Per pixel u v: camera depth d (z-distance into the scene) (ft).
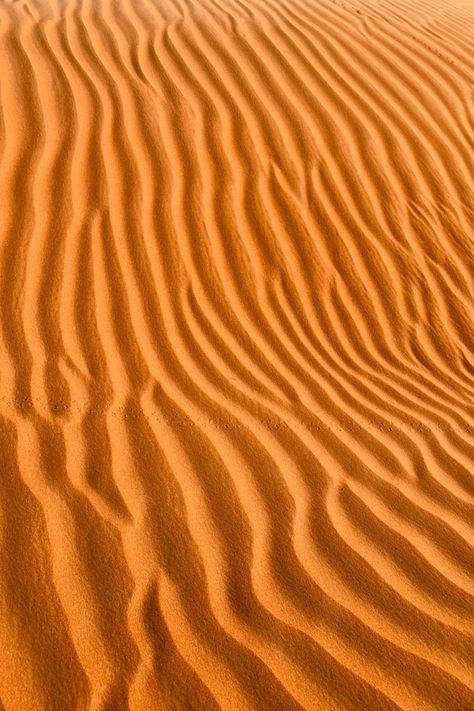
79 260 12.09
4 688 5.86
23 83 15.52
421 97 18.34
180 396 9.93
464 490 8.75
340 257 13.82
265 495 8.21
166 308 11.69
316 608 6.79
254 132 15.72
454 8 26.91
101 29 18.16
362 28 21.24
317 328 12.30
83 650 6.21
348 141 16.21
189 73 17.01
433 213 15.21
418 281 13.87
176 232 13.12
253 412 9.82
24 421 9.00
